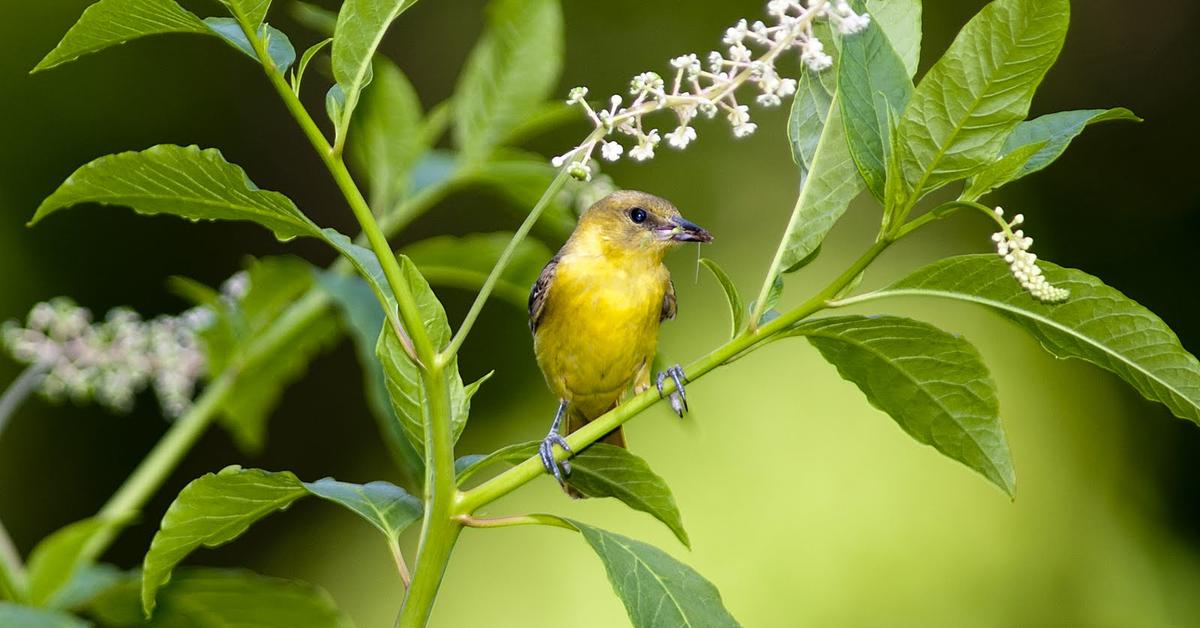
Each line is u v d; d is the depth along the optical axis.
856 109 4.68
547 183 8.38
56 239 13.30
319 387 14.31
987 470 5.09
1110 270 15.12
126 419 13.41
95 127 13.74
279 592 6.63
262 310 8.33
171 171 4.80
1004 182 4.65
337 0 14.98
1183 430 14.27
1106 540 13.73
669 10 15.95
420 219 14.64
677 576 4.84
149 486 7.94
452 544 4.83
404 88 8.49
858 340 4.97
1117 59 16.27
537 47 8.55
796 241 4.93
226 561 13.57
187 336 8.26
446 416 4.71
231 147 14.27
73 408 13.18
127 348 8.05
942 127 4.50
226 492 5.09
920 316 14.66
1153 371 4.83
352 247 4.98
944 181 4.62
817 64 4.46
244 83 14.38
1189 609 13.62
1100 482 14.13
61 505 13.05
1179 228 15.21
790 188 15.26
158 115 13.99
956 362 4.94
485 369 14.33
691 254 14.96
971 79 4.39
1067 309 4.79
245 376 8.52
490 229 14.59
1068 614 13.44
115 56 13.96
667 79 15.60
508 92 8.52
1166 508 13.89
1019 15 4.21
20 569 6.84
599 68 15.74
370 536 13.71
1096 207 15.38
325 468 14.20
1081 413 14.38
